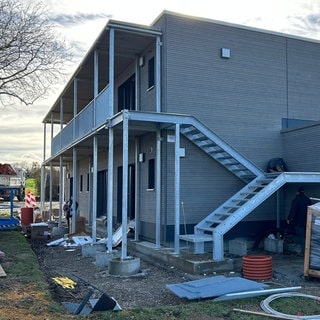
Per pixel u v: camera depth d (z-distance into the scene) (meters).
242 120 13.35
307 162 12.84
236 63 13.38
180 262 9.80
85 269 10.12
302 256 11.55
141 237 13.55
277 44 14.12
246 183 13.20
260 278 8.50
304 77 14.50
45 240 15.74
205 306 6.26
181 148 12.40
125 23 11.38
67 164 25.61
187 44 12.64
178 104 12.41
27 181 49.00
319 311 6.09
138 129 11.58
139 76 13.86
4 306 6.07
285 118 14.05
